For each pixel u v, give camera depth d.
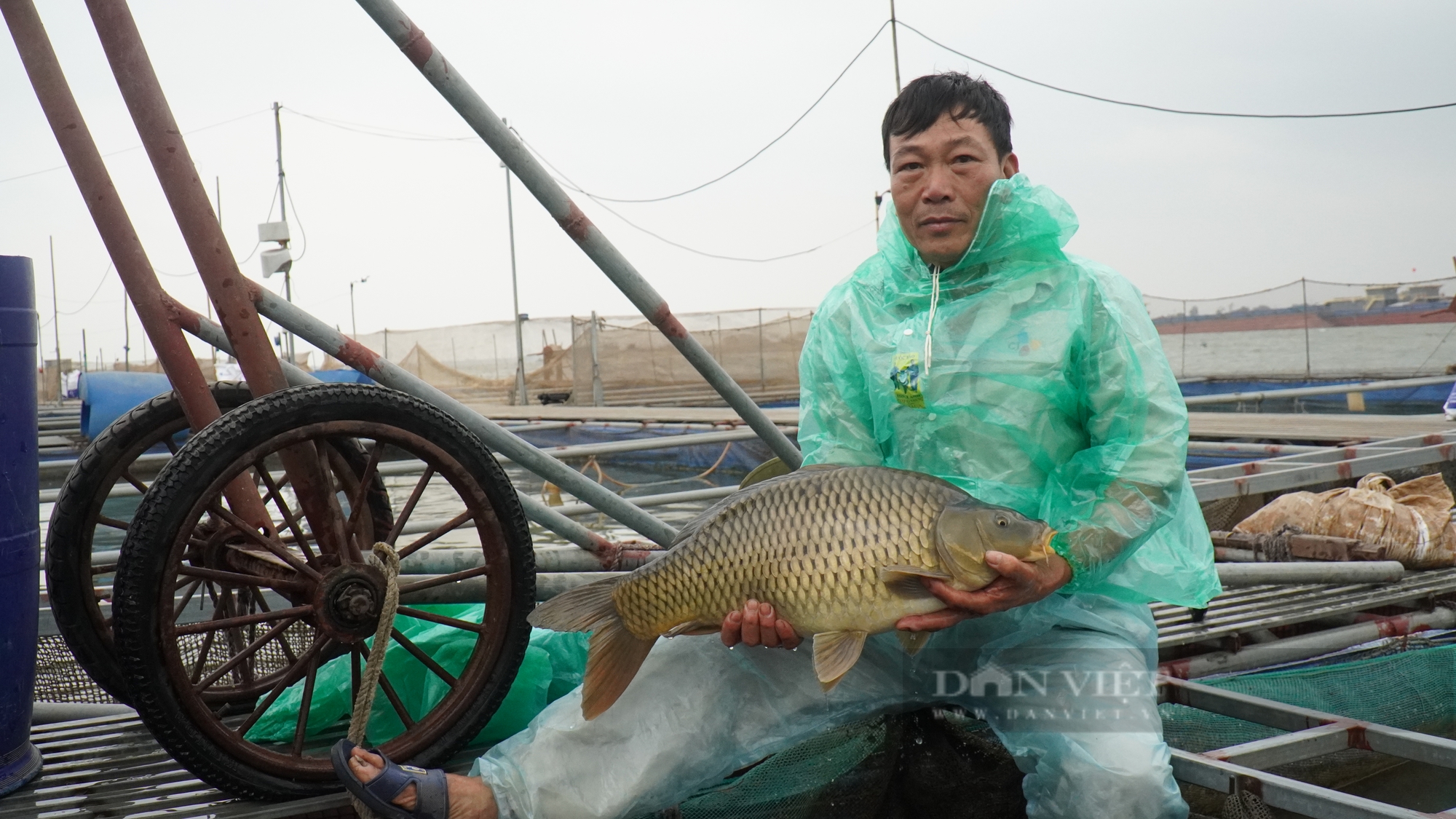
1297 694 2.94
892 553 1.95
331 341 2.69
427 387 2.84
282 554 2.20
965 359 2.29
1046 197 2.28
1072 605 2.27
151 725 2.05
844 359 2.54
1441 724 3.06
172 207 2.32
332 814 2.22
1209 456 7.74
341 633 2.24
